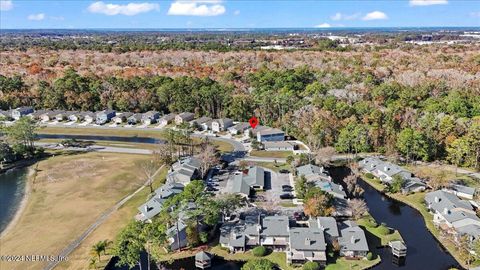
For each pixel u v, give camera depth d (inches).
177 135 4114.2
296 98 5196.9
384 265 2206.0
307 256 2197.3
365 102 4832.7
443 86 5354.3
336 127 4173.2
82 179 3432.6
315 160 3634.4
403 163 3703.3
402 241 2401.6
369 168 3535.9
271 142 4308.6
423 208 2861.7
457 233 2388.0
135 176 3496.6
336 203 2770.7
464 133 3779.5
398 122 4131.4
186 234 2393.0
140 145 4443.9
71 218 2721.5
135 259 2053.4
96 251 2197.3
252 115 5241.1
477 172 3457.2
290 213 2741.1
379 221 2706.7
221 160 3868.1
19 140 4099.4
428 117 4025.6
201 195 2559.1
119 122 5383.9
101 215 2763.3
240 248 2331.4
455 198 2790.4
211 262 2235.5
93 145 4471.0
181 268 2202.3
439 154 3777.1
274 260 2241.6
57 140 4658.0
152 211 2637.8
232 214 2709.2
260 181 3191.4
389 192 3144.7
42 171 3644.2
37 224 2647.6
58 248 2356.1
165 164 3777.1
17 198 3090.6
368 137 3993.6
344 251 2262.6
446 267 2178.9
